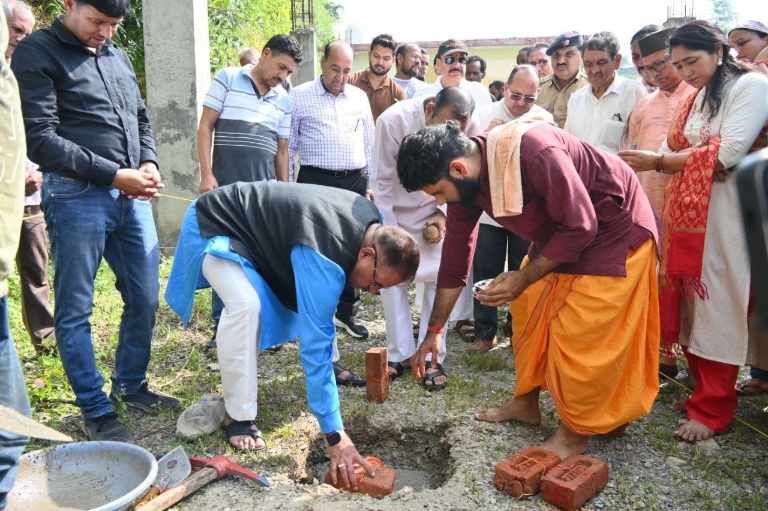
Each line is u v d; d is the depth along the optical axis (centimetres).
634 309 293
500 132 281
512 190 273
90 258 315
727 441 333
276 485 291
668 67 414
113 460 280
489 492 288
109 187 320
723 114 324
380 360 372
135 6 945
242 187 319
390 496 287
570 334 296
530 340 323
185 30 643
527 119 290
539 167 269
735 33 448
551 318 306
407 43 714
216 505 274
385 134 384
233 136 463
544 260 280
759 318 162
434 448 357
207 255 310
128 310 351
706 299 329
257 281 309
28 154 293
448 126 284
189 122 659
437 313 331
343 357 449
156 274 355
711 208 326
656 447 327
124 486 271
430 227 394
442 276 330
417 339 479
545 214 286
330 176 513
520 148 274
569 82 589
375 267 280
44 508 257
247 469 301
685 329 350
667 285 348
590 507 279
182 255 325
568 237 272
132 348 354
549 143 272
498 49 1928
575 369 295
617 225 291
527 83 436
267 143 473
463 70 553
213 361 427
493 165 277
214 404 338
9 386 211
